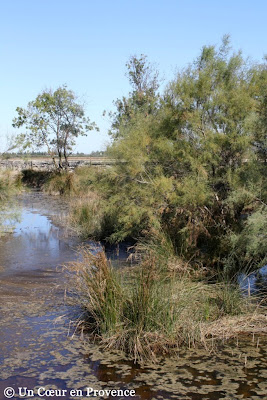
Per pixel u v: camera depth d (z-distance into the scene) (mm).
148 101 18203
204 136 8625
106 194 11094
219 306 6332
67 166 29594
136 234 11008
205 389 4422
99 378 4641
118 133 12172
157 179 8922
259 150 7918
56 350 5254
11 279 8102
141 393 4359
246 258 7762
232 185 8148
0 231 12703
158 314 5625
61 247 10938
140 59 19844
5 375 4684
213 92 8789
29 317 6238
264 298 6652
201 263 8031
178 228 9047
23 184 28016
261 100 8227
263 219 6824
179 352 5246
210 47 9383
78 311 6418
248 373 4734
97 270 6133
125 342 5402
